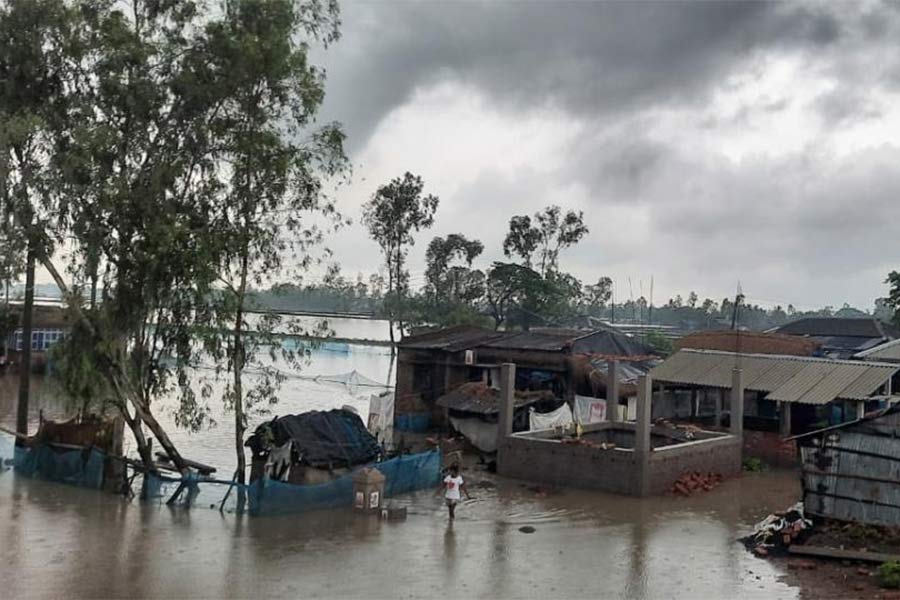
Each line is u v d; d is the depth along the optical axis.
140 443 25.11
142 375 25.52
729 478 31.50
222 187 24.25
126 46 23.31
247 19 24.00
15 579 16.22
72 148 22.88
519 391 38.22
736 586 17.33
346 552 19.14
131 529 20.42
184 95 23.64
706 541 21.45
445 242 87.94
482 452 36.00
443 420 40.81
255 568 17.58
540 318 82.06
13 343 59.47
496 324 83.62
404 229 80.12
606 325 88.94
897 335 57.19
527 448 29.62
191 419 25.44
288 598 15.74
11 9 23.78
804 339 46.75
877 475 20.97
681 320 148.38
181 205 24.00
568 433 32.34
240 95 24.03
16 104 23.98
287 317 25.59
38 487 25.22
